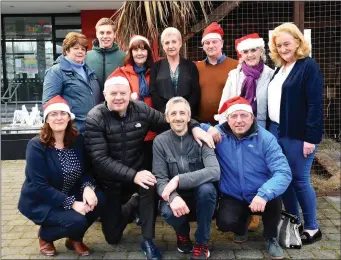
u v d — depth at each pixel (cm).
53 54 1367
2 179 584
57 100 317
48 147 319
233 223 322
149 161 374
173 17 486
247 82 360
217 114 388
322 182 501
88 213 336
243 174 328
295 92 333
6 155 722
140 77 385
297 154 340
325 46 637
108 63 398
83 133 359
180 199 309
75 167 326
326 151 578
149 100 385
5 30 1351
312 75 328
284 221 350
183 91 374
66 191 332
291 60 340
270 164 323
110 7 1235
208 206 312
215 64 394
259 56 366
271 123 359
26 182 328
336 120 649
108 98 322
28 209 325
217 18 525
